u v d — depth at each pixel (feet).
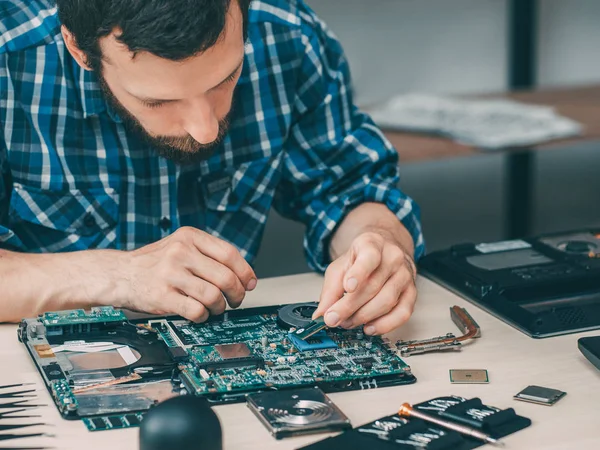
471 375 3.58
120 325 3.91
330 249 5.08
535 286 4.38
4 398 3.35
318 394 3.31
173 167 5.20
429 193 12.71
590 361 3.65
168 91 3.52
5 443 3.01
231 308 4.25
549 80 13.33
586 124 9.10
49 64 4.95
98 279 4.22
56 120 5.01
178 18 3.30
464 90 12.82
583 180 13.28
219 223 5.42
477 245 4.94
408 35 12.34
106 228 5.22
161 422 2.74
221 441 2.81
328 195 5.25
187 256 4.12
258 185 5.41
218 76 3.55
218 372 3.46
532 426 3.17
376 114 9.68
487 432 3.09
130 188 5.20
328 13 11.92
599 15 13.23
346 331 3.92
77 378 3.41
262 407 3.21
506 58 12.89
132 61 3.47
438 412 3.21
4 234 4.84
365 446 2.98
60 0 3.84
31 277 4.22
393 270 3.95
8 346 3.88
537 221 12.01
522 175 10.70
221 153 5.32
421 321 4.18
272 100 5.32
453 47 12.60
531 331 4.00
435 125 9.07
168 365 3.51
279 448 3.02
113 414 3.18
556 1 13.02
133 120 4.02
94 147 5.10
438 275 4.70
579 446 3.05
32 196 5.10
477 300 4.36
